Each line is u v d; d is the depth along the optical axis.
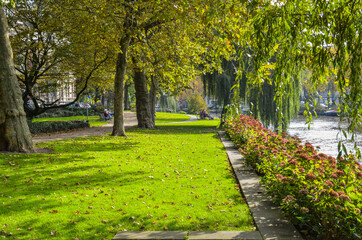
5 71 11.34
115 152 12.73
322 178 5.11
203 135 20.64
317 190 4.82
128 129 23.17
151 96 28.03
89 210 6.05
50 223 5.41
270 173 6.81
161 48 16.27
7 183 7.75
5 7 16.39
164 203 6.57
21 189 7.29
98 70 20.45
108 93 50.09
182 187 7.79
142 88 25.02
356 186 4.93
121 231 5.09
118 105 18.34
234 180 8.46
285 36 5.02
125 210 6.10
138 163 10.69
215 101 28.56
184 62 16.67
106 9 13.25
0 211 5.88
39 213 5.83
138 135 19.23
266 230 4.91
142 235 4.87
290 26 4.87
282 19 4.74
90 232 5.10
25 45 16.67
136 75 24.91
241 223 5.38
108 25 13.11
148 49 16.03
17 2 16.27
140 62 16.31
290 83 5.44
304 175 5.35
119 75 18.05
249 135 13.54
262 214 5.63
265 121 24.84
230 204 6.39
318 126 33.84
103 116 37.78
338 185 4.80
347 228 4.18
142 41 15.82
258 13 4.96
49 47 17.64
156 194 7.18
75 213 5.86
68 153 11.95
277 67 5.25
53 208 6.11
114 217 5.73
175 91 20.16
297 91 15.52
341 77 4.53
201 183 8.17
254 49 5.29
